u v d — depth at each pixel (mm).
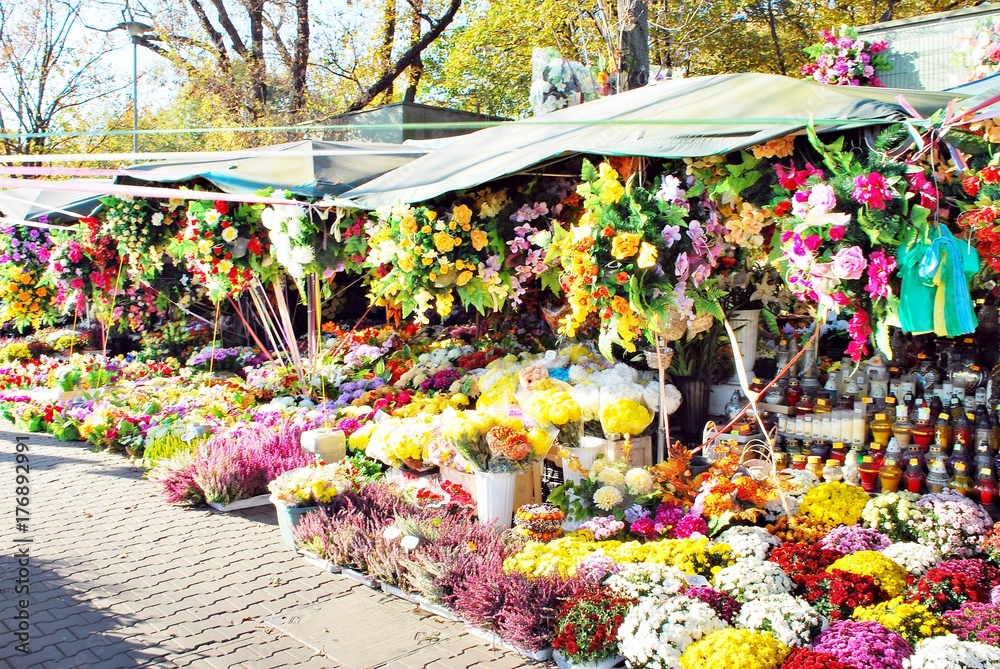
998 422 5922
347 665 4273
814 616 3912
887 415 6137
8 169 4883
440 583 4863
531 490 6137
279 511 6102
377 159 8898
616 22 12453
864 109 4684
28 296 12375
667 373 7137
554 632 4289
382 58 24953
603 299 5141
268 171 8453
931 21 8406
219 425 8617
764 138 4719
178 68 24266
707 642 3660
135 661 4348
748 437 6383
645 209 5082
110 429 9125
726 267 6398
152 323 14781
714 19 19328
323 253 8062
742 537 4785
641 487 5531
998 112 3994
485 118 14727
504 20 20781
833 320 7777
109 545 6148
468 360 9461
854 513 5184
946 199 4238
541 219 7020
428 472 6562
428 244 6645
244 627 4754
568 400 5980
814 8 21281
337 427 8047
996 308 6262
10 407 10727
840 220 4098
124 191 6234
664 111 6117
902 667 3455
